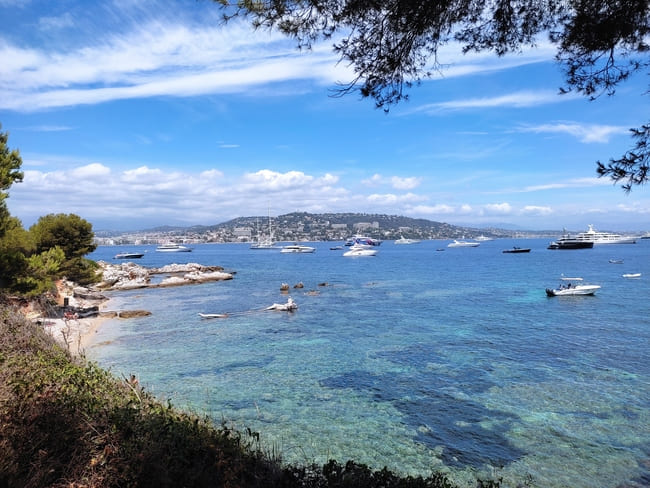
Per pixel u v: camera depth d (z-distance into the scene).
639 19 5.49
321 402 15.84
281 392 16.89
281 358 21.98
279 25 5.93
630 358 21.52
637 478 10.80
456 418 14.39
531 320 32.47
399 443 12.60
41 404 6.21
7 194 19.30
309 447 12.27
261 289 56.25
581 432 13.27
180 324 31.77
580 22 5.75
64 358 10.22
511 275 73.00
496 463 11.52
